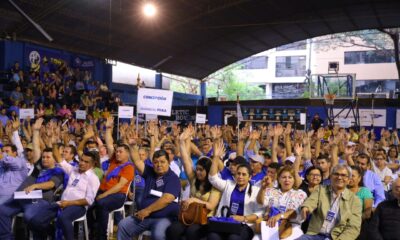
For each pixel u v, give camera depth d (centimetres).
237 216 530
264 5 2330
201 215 528
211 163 572
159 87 3036
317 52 4703
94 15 2064
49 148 675
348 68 4547
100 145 866
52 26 2020
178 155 822
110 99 2145
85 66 2389
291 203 530
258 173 696
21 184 679
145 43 2481
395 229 482
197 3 2169
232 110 2336
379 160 777
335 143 718
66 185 661
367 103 2194
